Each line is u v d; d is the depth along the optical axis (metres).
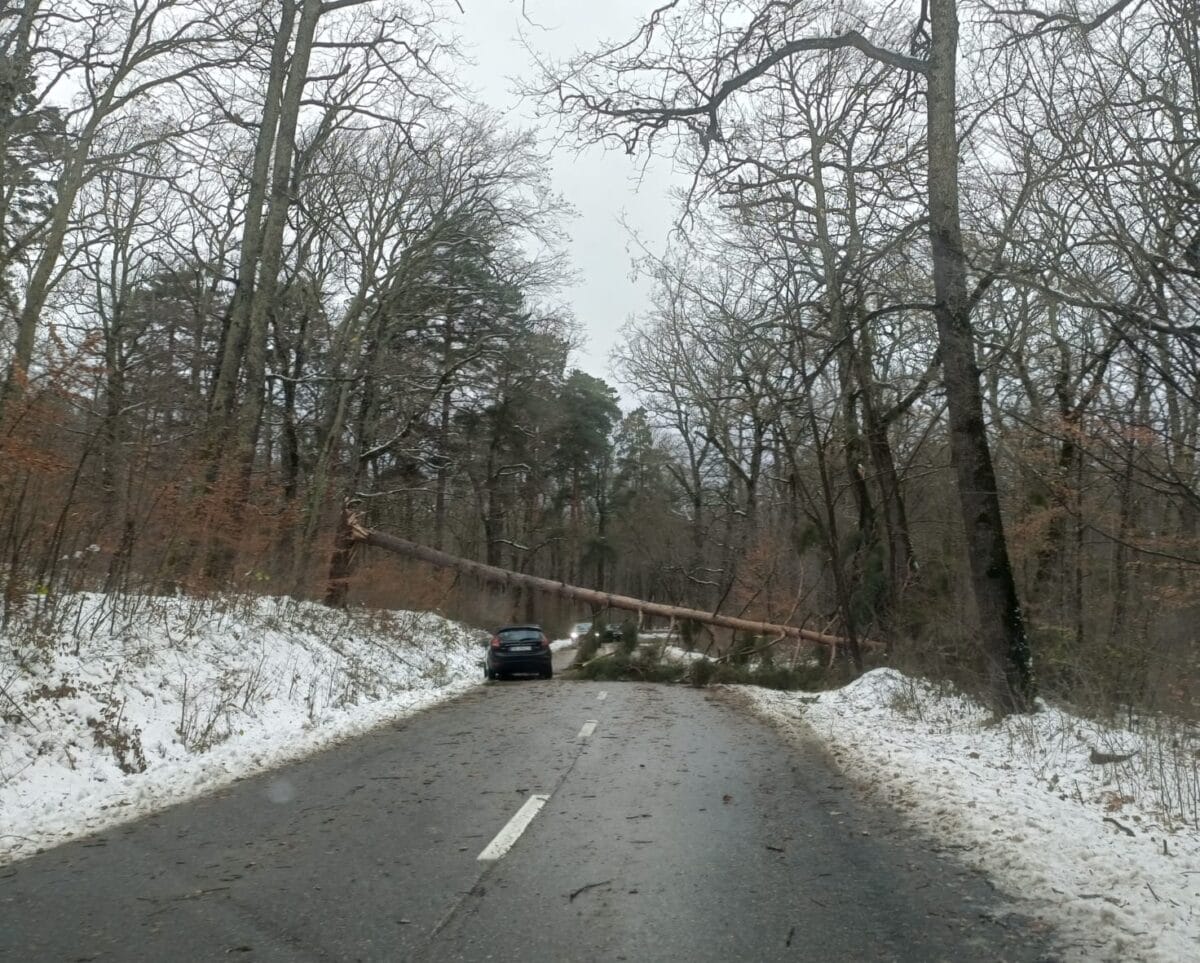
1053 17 9.51
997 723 13.00
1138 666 14.74
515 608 47.03
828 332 18.62
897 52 14.55
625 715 16.25
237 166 24.98
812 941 5.23
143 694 12.30
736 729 14.35
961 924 5.50
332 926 5.45
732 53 13.73
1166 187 7.91
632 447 59.84
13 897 6.05
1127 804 8.40
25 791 9.00
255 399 19.39
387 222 28.25
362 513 29.56
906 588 20.89
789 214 18.61
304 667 17.89
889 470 21.31
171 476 16.11
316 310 28.33
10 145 19.81
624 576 64.25
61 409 12.41
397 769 10.67
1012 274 9.38
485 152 28.19
